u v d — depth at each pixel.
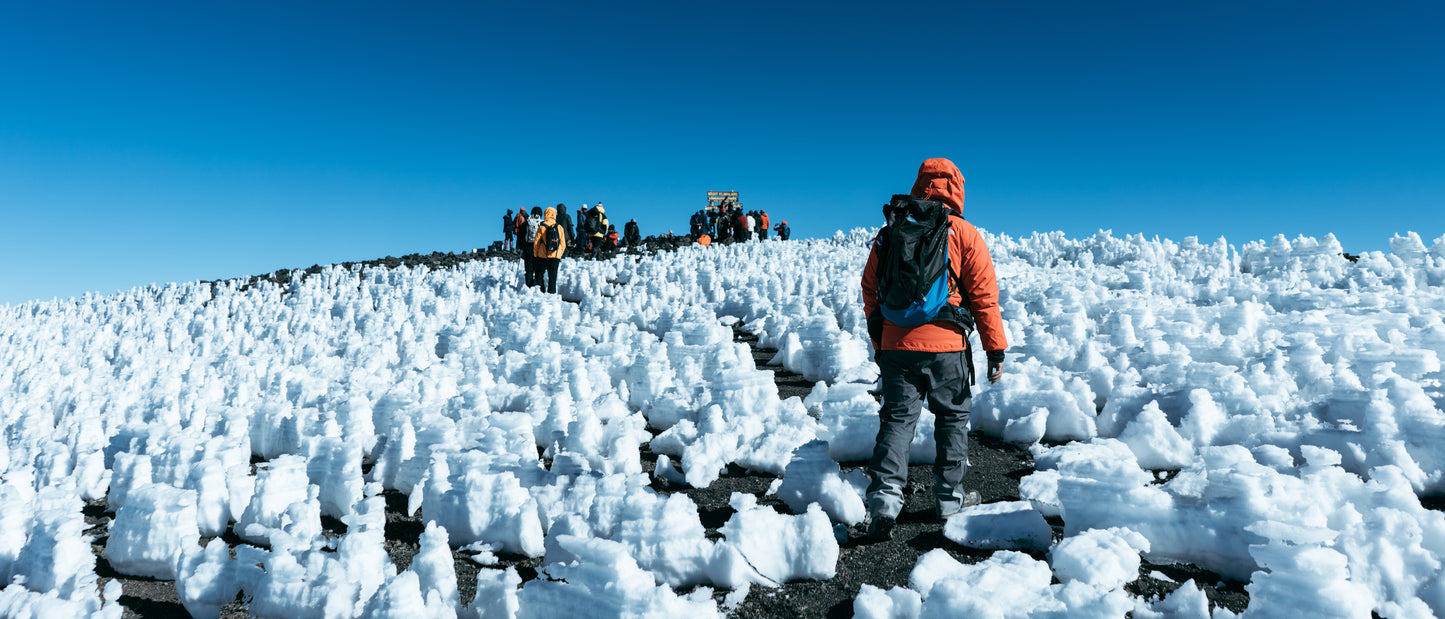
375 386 6.59
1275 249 10.61
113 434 5.66
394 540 3.56
